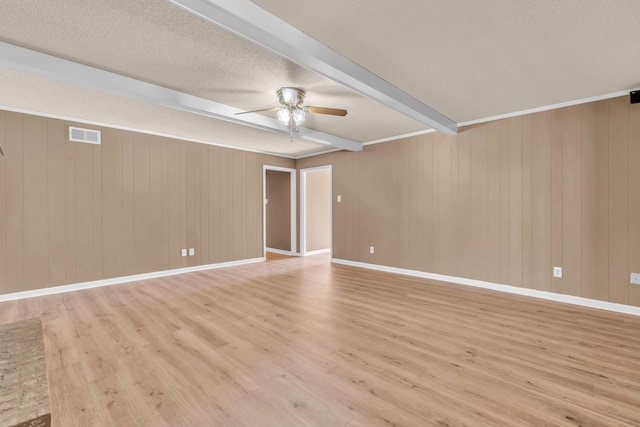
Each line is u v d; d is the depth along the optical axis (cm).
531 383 193
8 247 370
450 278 451
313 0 182
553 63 262
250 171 627
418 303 352
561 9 191
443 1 184
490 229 411
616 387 189
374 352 235
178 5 166
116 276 452
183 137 522
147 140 482
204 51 241
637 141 312
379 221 541
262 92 322
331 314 317
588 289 339
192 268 537
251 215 627
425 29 213
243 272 527
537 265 373
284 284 443
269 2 184
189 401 177
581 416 163
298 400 178
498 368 211
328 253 763
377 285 435
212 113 349
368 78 276
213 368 212
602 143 330
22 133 378
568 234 352
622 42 229
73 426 156
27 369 105
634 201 313
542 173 369
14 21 201
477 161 421
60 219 405
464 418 162
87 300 368
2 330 136
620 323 290
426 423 158
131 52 242
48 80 291
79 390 187
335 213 620
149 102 326
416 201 489
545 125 366
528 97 340
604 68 271
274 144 578
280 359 224
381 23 206
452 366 214
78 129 418
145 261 481
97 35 219
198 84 302
